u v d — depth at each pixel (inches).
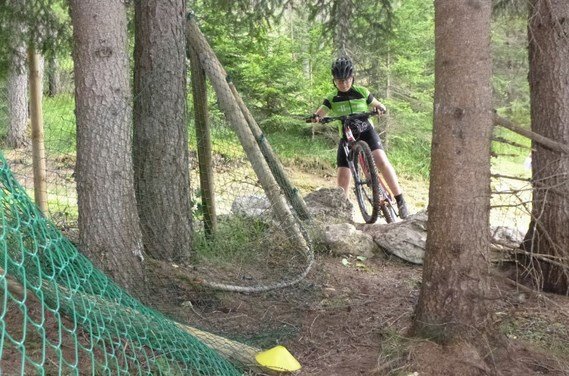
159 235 210.8
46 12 278.1
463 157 145.3
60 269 112.6
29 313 148.9
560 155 199.2
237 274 216.2
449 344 146.6
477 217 147.2
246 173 285.7
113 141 166.7
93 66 163.9
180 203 215.3
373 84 649.0
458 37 142.9
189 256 217.6
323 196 296.0
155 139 209.8
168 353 133.9
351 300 207.0
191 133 267.0
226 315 186.9
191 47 236.8
